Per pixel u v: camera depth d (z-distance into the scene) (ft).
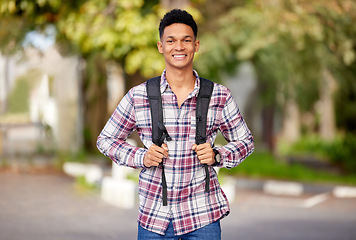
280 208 34.37
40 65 51.72
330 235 25.61
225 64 53.21
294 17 42.01
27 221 26.66
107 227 25.93
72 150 53.26
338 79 52.11
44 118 52.42
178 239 9.77
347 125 91.86
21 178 41.04
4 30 43.14
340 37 45.29
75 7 37.42
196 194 9.69
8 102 51.39
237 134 10.06
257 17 43.21
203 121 9.60
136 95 9.75
